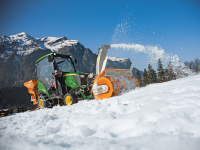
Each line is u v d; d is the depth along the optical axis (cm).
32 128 240
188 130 135
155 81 4984
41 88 658
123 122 190
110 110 264
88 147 136
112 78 514
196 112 173
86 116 246
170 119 161
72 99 542
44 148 144
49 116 304
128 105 271
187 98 238
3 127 274
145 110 212
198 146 108
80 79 576
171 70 4431
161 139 128
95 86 511
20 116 399
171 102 234
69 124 227
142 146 123
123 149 123
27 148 147
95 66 560
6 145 156
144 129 156
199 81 434
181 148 109
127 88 573
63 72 627
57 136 179
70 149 137
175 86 428
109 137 159
